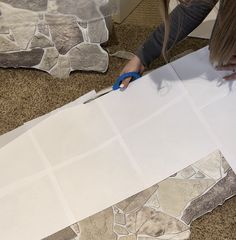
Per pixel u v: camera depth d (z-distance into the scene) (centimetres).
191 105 109
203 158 106
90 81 125
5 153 106
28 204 101
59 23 117
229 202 105
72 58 123
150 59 112
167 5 83
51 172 104
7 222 100
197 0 95
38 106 121
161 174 104
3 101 121
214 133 107
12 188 103
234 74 110
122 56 127
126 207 102
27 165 105
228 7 84
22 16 115
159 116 108
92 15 116
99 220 101
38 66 124
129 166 105
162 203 103
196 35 129
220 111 109
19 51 121
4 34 118
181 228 101
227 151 106
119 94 111
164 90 111
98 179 104
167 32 89
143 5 136
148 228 101
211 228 103
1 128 118
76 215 101
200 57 113
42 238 98
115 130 108
